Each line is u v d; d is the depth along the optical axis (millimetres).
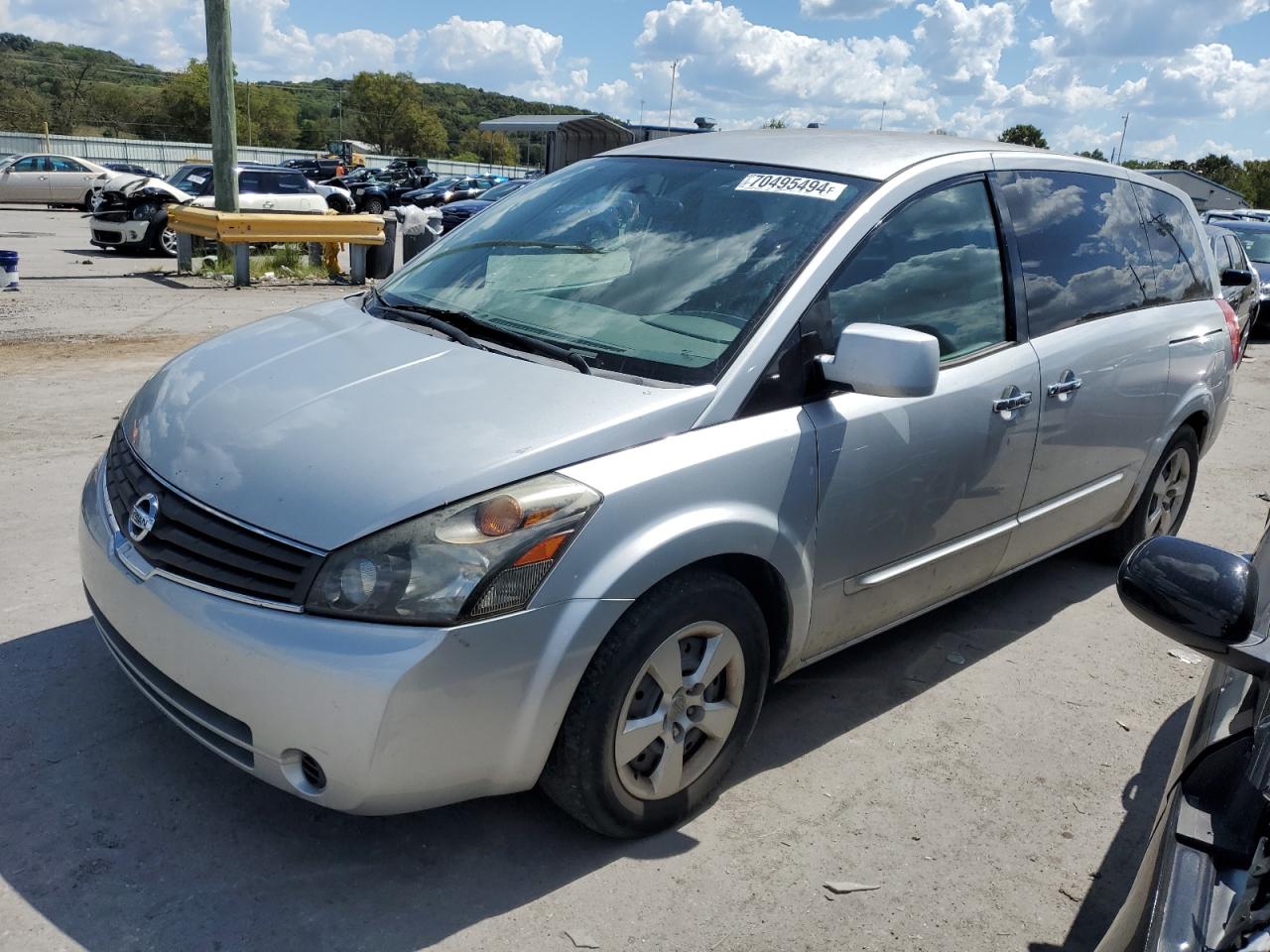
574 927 2498
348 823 2814
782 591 2961
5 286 12055
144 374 7812
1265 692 1681
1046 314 3840
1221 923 1376
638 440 2613
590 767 2574
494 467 2424
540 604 2379
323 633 2279
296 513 2398
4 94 85562
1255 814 1500
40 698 3279
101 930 2381
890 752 3371
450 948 2408
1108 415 4148
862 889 2715
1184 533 5789
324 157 52406
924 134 4031
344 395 2768
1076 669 4047
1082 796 3209
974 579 3814
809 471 2904
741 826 2932
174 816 2785
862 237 3182
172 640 2469
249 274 13750
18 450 5711
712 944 2480
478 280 3482
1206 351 4797
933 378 2760
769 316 2930
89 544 2807
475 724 2359
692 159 3686
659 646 2619
